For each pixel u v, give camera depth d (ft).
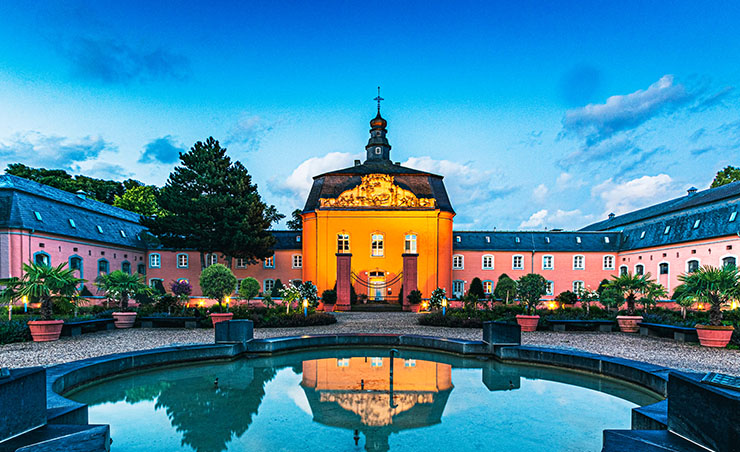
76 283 46.75
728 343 40.83
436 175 114.83
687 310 62.03
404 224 102.78
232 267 117.19
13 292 43.24
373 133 128.06
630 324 52.75
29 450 12.66
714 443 12.00
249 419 19.39
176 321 56.44
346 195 103.86
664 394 22.82
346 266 87.15
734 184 95.45
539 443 16.65
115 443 16.47
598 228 161.27
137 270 110.42
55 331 42.88
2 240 76.69
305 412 20.45
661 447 12.86
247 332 36.40
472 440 16.88
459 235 123.03
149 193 164.55
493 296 82.64
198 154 99.09
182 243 98.63
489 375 29.30
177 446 16.16
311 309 66.03
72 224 90.48
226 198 94.68
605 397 23.53
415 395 23.59
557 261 119.14
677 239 97.50
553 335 49.14
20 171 148.05
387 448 15.94
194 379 27.84
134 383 26.66
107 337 45.42
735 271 41.86
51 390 19.77
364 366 32.30
